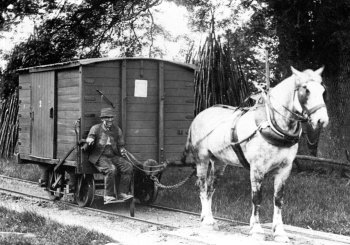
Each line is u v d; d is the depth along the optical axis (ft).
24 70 42.16
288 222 31.04
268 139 25.16
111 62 35.09
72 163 35.35
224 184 44.88
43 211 35.47
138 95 35.83
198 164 31.45
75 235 26.07
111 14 72.54
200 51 54.85
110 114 33.40
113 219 32.68
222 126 28.94
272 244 24.49
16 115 68.28
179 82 37.19
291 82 24.62
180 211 35.40
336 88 52.08
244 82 54.65
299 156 48.11
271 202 36.11
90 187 35.47
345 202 36.99
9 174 55.21
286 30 52.13
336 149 51.93
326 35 51.29
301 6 50.93
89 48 73.41
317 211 33.65
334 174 49.83
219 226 29.32
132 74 35.73
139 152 35.83
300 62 52.90
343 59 50.98
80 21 70.95
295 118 24.52
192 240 25.99
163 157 36.35
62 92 36.88
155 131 36.40
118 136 34.14
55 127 37.76
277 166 25.91
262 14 57.52
